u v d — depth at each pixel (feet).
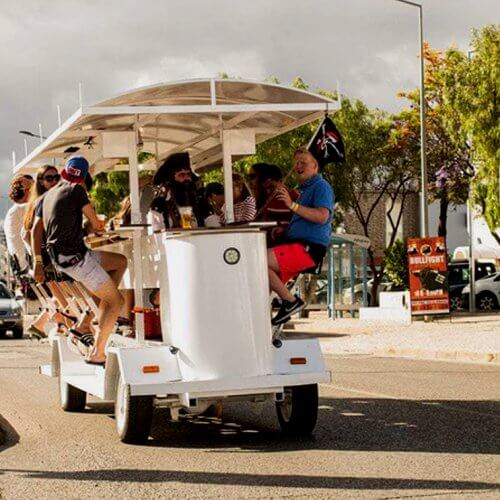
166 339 34.04
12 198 44.62
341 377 57.47
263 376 33.06
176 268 33.14
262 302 33.35
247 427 38.37
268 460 30.94
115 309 35.96
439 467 28.94
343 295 129.18
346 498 25.20
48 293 43.65
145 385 32.58
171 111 33.71
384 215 225.97
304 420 35.06
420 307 106.11
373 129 169.48
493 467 28.76
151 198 37.86
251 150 37.86
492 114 117.29
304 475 28.30
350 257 128.16
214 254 32.94
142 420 33.88
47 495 26.73
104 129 36.55
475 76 118.11
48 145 40.16
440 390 49.39
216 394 32.81
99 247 38.29
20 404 47.44
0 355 84.28
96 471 29.94
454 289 142.31
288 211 36.99
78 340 39.65
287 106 35.37
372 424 37.96
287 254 34.60
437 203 232.94
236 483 27.50
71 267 35.32
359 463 29.86
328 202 35.09
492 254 170.19
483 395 46.88
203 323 32.86
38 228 37.60
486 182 127.34
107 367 35.01
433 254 105.81
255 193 38.11
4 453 33.73
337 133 37.27
